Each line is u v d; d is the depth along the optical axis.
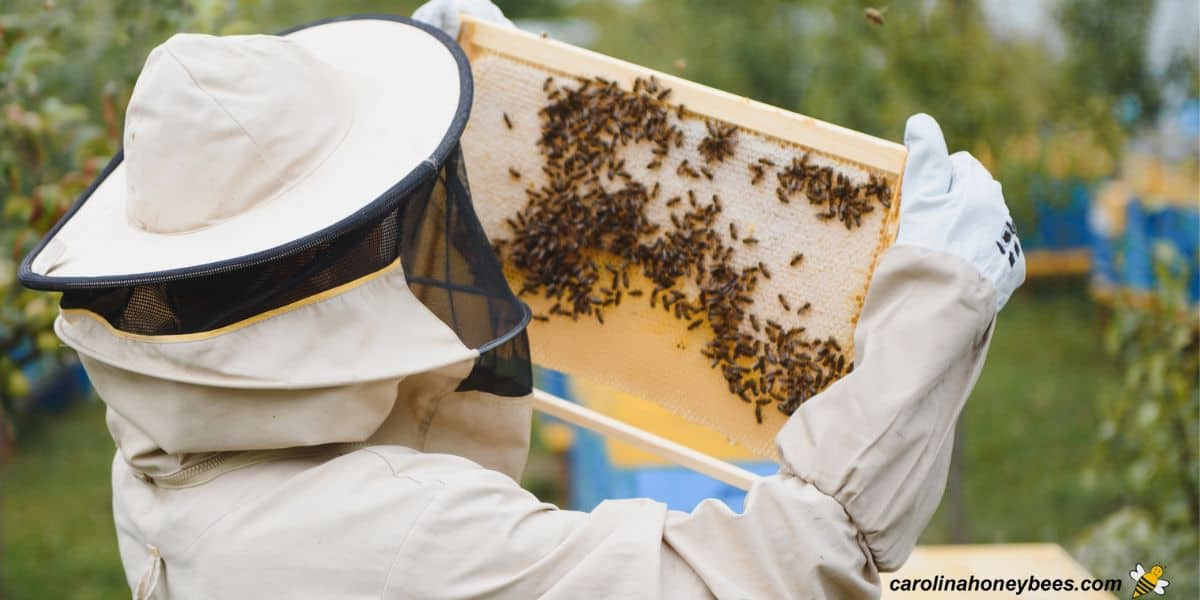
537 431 9.23
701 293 2.18
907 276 1.72
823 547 1.59
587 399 5.19
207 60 1.65
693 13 6.35
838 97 5.54
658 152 2.17
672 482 4.34
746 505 1.66
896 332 1.68
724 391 2.22
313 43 2.07
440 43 1.89
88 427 10.20
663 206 2.19
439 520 1.60
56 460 9.43
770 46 6.20
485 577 1.58
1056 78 6.51
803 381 2.13
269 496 1.65
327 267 1.58
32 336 3.96
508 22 2.37
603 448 4.91
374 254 1.64
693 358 2.23
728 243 2.15
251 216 1.63
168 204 1.63
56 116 3.79
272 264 1.54
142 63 3.94
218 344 1.53
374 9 9.66
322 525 1.61
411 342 1.65
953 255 1.71
